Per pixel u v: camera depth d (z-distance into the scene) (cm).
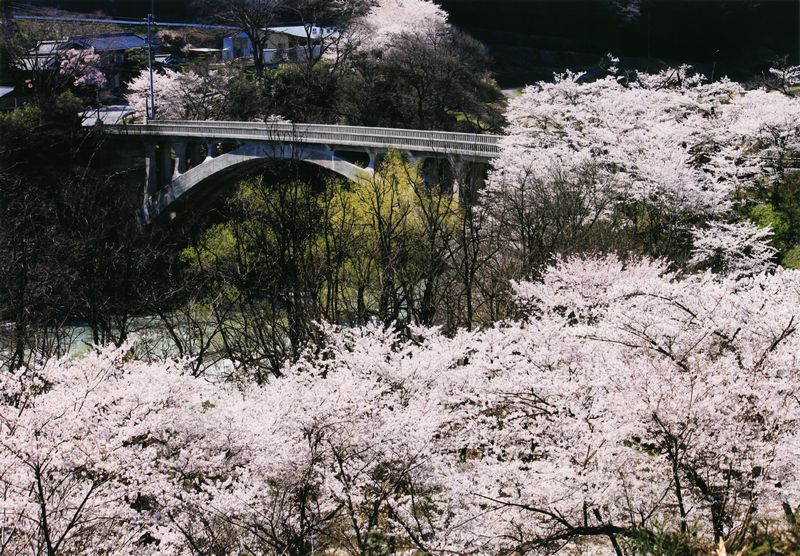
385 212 3597
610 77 4344
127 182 6950
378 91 8056
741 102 4066
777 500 1189
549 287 2261
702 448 1215
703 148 4059
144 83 8812
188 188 6359
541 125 4250
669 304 1516
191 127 6500
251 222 3200
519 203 3366
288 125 5659
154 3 12875
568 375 1486
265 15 9394
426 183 4588
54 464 1248
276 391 1526
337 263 2789
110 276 3428
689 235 3403
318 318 2494
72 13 11606
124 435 1336
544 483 1247
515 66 9938
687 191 3275
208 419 1438
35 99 6675
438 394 1507
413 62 8075
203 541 1355
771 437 1237
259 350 2936
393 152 4578
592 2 10444
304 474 1303
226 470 1412
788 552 1153
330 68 8819
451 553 1276
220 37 11162
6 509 1195
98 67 9300
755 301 1518
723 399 1215
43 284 2994
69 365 1731
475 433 1464
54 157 6162
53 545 1235
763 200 3769
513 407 1487
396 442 1302
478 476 1384
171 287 3553
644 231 3359
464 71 8231
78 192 3894
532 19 10706
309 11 10131
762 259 3198
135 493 1370
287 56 10062
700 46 10194
